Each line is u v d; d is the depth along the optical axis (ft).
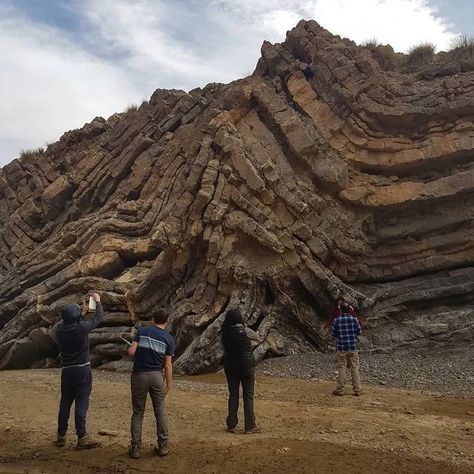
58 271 71.36
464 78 59.93
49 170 90.02
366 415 30.17
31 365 65.77
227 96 66.13
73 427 29.32
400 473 20.86
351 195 58.49
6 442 26.66
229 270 53.67
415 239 58.44
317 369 45.96
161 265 58.49
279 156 59.62
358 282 57.77
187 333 53.36
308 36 67.00
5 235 87.76
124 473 22.21
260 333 50.70
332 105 62.39
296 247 54.65
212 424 28.94
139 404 24.16
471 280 54.75
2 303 73.77
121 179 79.61
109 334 58.03
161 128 79.56
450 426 27.78
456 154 58.34
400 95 60.39
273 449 23.75
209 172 57.98
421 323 51.11
